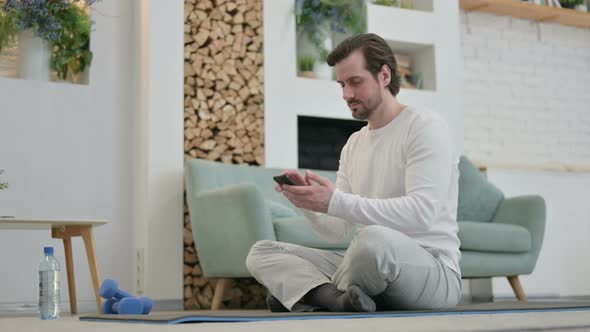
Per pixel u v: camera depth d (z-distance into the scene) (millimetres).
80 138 3945
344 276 1904
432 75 4891
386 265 1797
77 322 1802
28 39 3924
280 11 4398
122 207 4012
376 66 2080
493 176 4660
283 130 4305
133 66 4148
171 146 3967
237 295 4023
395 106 2129
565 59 5852
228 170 3939
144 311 2162
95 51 4055
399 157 2059
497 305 2359
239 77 4242
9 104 3801
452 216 2070
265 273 2064
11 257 3701
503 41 5605
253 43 4305
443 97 4871
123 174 4035
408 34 4812
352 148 2279
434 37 4906
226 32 4254
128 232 4012
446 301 1969
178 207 3934
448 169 2010
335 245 3490
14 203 3750
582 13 5691
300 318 1576
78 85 3979
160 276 3832
